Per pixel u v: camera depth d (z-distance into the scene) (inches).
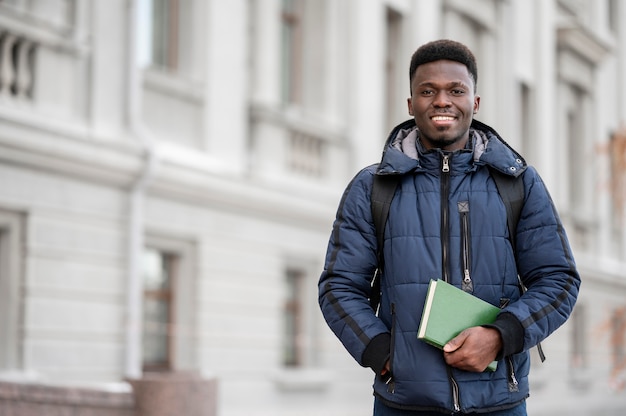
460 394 160.1
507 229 167.5
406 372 161.9
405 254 165.9
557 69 1122.7
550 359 1045.2
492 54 984.3
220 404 606.5
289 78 719.1
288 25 719.7
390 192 169.3
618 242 1207.6
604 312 1147.9
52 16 509.7
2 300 477.7
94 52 530.0
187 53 614.9
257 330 645.3
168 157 562.6
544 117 1080.8
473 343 156.6
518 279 170.9
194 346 591.2
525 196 168.7
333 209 719.1
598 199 1163.3
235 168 634.2
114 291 531.8
